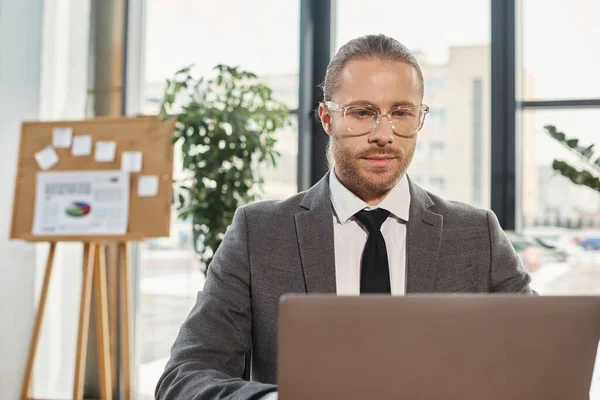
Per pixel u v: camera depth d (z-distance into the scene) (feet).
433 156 11.42
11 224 11.34
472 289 4.17
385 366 2.36
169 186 10.91
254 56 12.69
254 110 11.37
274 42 12.60
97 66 13.24
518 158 11.12
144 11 13.29
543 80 11.01
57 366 12.80
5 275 12.19
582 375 2.47
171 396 3.49
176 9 13.14
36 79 12.61
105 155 11.20
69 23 13.19
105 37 13.23
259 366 4.09
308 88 12.42
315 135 12.48
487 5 11.35
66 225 11.10
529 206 11.06
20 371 12.34
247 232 4.28
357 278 4.13
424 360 2.37
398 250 4.19
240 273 4.15
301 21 12.39
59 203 11.21
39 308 11.11
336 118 3.99
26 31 12.47
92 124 11.40
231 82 11.32
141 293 13.07
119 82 13.15
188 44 13.04
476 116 11.29
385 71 3.87
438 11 11.58
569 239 10.80
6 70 12.19
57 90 12.96
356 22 12.24
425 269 4.09
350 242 4.21
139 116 11.24
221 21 12.89
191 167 11.24
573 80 10.87
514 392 2.41
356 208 4.17
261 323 4.09
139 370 13.05
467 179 11.29
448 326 2.39
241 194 11.03
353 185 4.13
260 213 4.38
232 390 3.13
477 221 4.35
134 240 10.80
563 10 10.94
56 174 11.32
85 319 10.93
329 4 12.39
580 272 10.72
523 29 11.16
